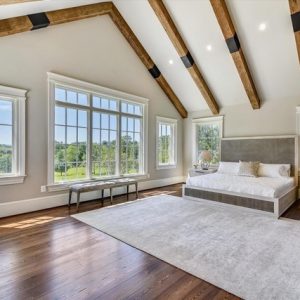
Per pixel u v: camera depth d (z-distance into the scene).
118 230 3.03
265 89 5.51
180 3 4.43
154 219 3.49
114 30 5.17
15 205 3.69
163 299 1.69
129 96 5.54
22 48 3.74
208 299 1.69
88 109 4.73
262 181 4.42
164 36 5.19
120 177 5.37
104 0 4.62
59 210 3.96
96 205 4.31
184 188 4.88
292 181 4.73
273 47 4.56
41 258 2.28
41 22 3.70
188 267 2.12
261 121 5.84
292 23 3.82
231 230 3.05
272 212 3.67
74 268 2.10
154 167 6.38
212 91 6.18
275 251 2.44
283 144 5.40
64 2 3.78
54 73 4.11
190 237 2.81
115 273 2.03
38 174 3.95
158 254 2.37
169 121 6.88
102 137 5.04
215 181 4.43
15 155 3.72
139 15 4.95
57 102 4.22
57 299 1.68
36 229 3.06
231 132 6.38
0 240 2.70
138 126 5.94
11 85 3.62
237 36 4.54
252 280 1.91
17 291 1.77
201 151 7.05
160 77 6.19
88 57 4.67
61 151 4.32
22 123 3.73
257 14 4.13
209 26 4.63
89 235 2.87
